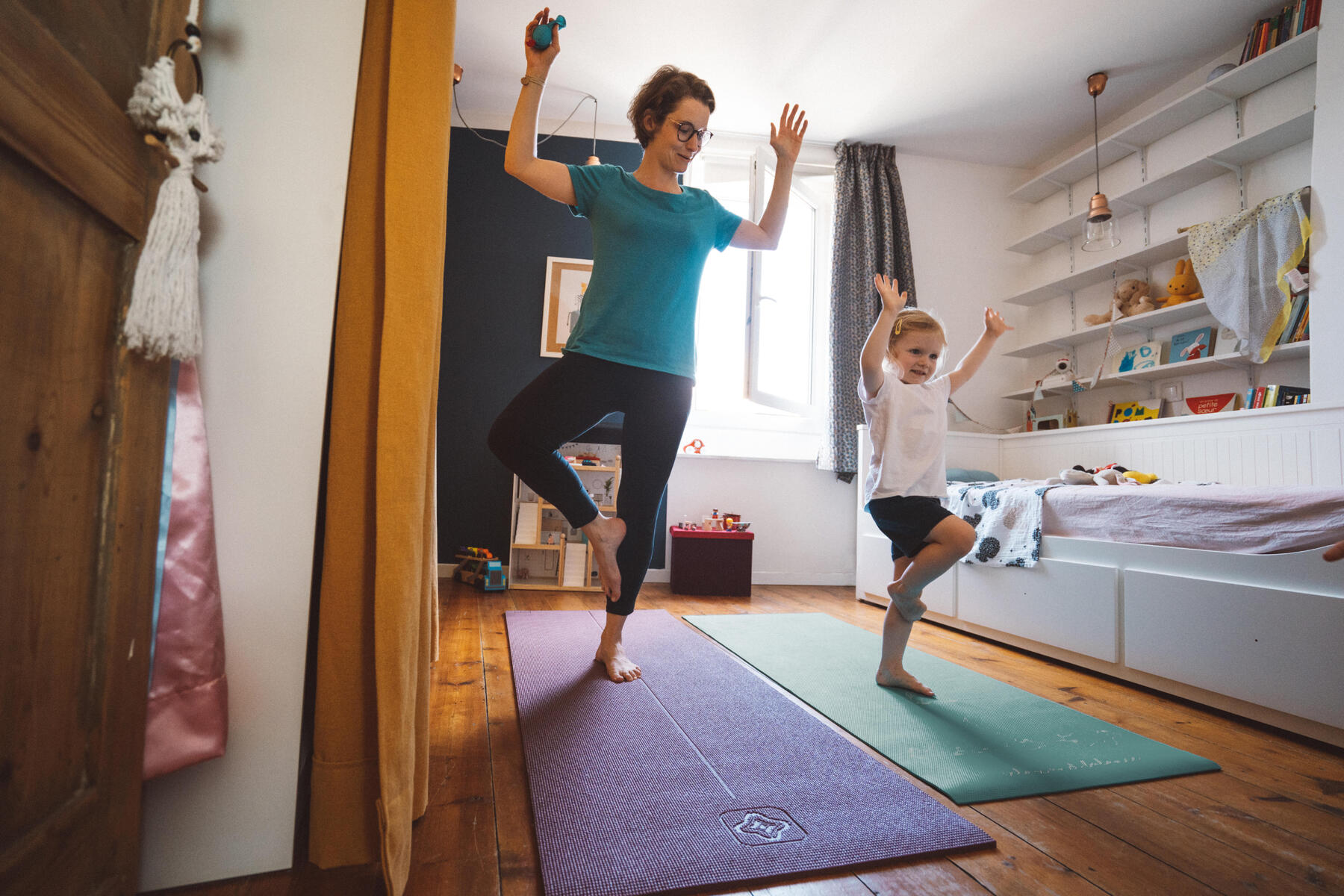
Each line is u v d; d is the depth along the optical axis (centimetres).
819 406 399
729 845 90
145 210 62
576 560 324
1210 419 275
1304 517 149
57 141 49
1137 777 121
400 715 79
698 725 136
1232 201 299
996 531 235
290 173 84
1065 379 353
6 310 46
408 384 82
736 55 321
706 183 392
